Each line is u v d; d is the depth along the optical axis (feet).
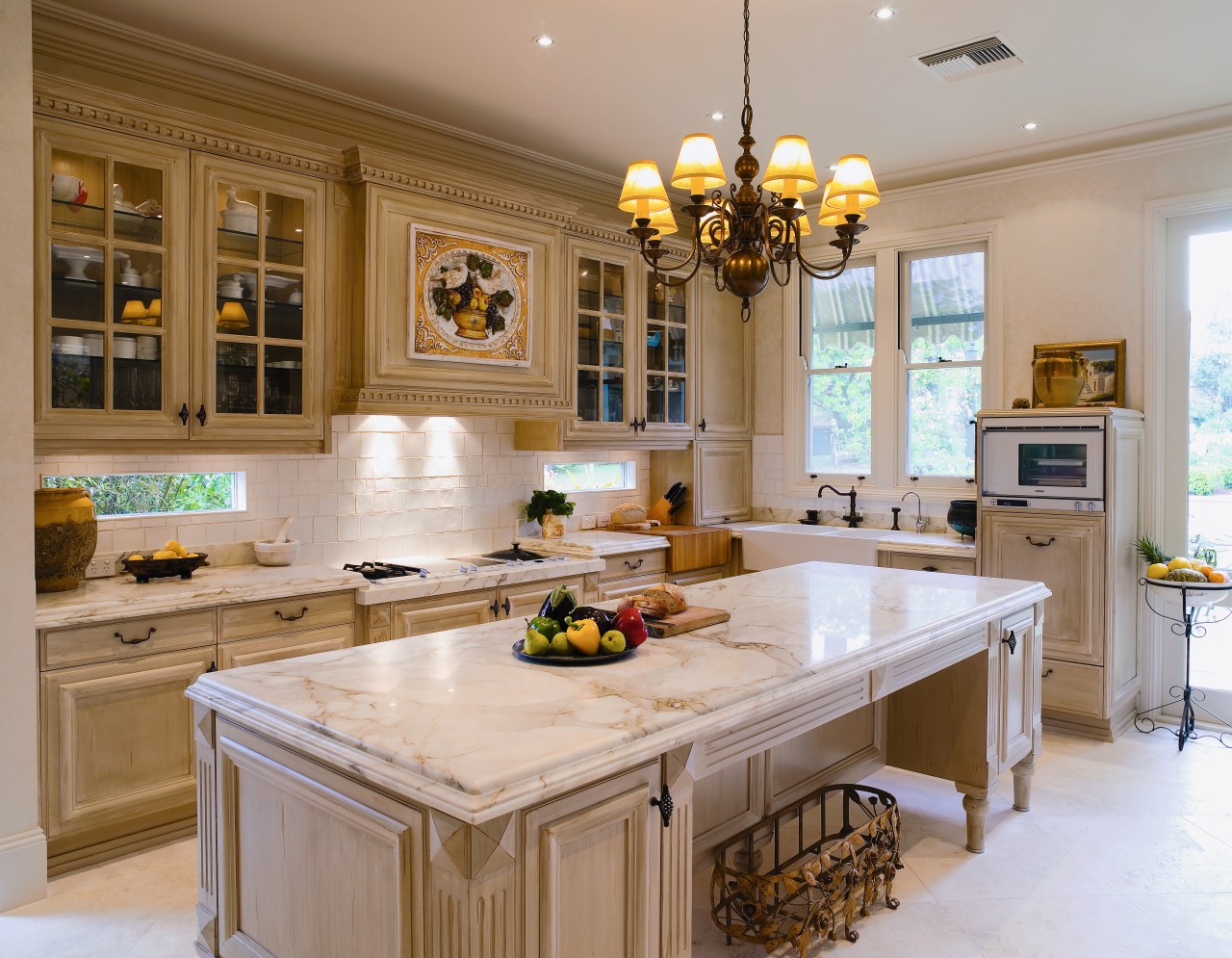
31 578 9.24
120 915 9.07
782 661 7.38
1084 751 14.01
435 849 5.06
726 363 19.52
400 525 14.65
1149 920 9.04
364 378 12.40
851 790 9.98
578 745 5.40
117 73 11.25
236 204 11.46
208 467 12.28
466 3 10.36
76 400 10.12
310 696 6.42
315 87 12.64
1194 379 15.05
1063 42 11.48
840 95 13.16
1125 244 15.33
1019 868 10.14
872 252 18.26
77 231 10.11
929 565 15.88
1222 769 13.20
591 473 18.45
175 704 10.43
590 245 16.16
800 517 19.56
